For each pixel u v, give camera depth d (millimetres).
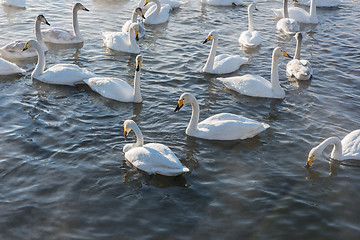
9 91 15781
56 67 16781
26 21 23016
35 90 15984
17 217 9750
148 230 9539
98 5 26609
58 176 11195
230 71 18344
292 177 11594
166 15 24625
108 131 13422
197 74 17969
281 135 13664
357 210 10430
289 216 10102
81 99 15484
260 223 9852
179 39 21953
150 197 10625
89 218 9836
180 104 13023
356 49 21547
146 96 15883
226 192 10891
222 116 13719
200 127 13500
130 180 11195
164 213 10094
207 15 26094
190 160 12195
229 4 28250
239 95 16406
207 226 9719
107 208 10180
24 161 11711
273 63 16094
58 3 26406
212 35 17609
